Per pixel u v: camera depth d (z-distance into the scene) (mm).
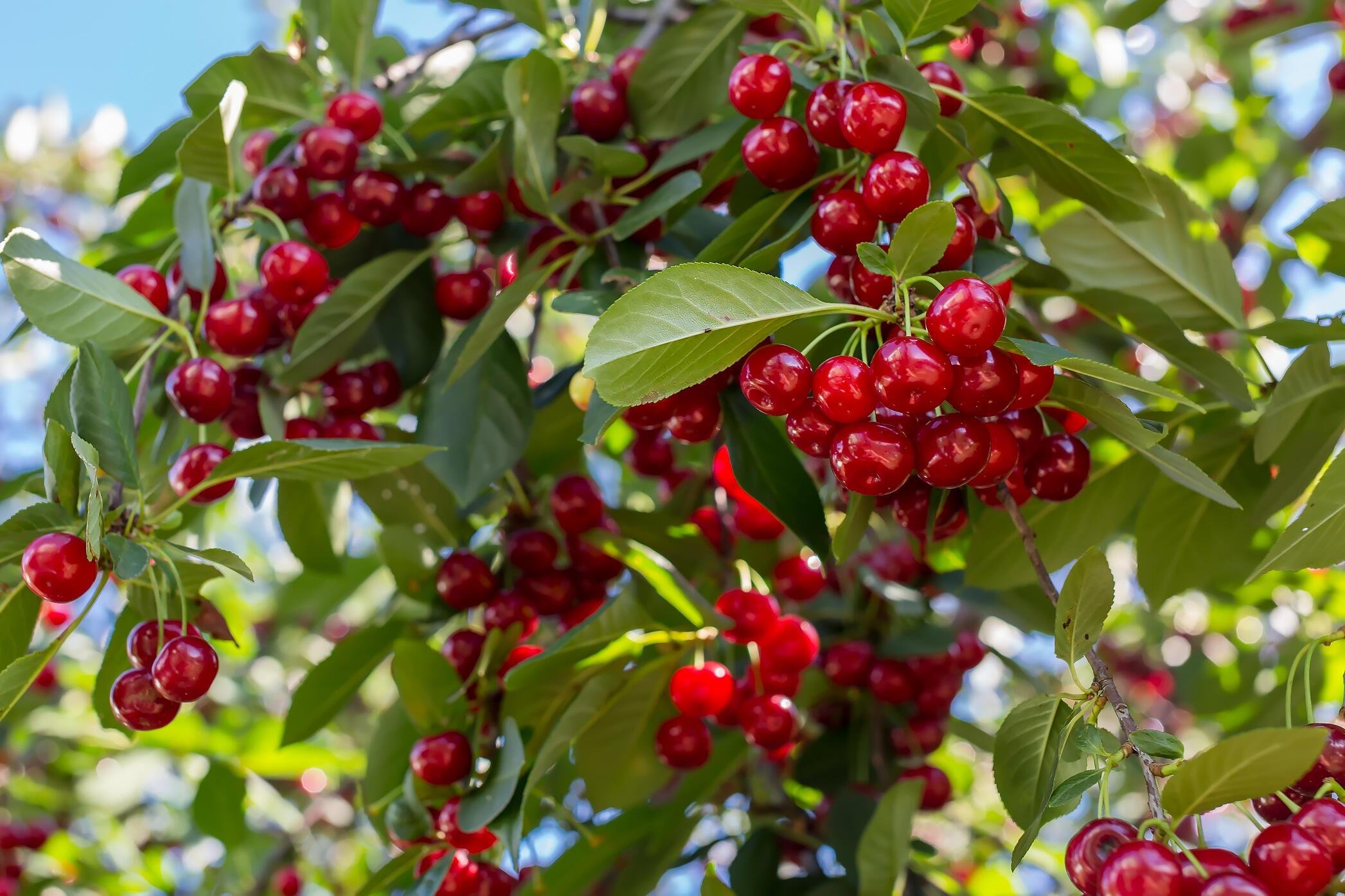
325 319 896
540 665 865
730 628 891
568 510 941
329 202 907
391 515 968
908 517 809
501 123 949
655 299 713
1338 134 1291
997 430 750
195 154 852
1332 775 715
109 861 1403
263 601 1653
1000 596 1026
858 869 933
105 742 1366
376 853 1500
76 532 781
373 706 1723
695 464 1059
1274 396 842
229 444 952
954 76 836
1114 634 1483
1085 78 1277
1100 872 684
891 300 741
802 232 841
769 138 812
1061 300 1205
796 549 1019
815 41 825
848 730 1048
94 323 831
